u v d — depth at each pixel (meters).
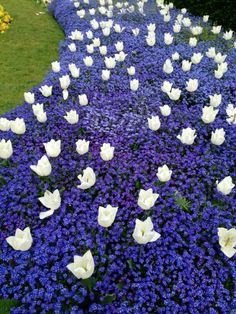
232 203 0.97
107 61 1.55
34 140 1.24
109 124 1.28
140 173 1.07
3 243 0.87
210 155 1.14
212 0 2.45
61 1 3.17
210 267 0.80
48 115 1.36
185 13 2.65
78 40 2.15
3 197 0.97
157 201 0.96
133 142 1.19
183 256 0.82
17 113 1.40
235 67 1.80
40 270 0.78
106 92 1.56
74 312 0.71
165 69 1.52
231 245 0.73
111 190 1.02
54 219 0.90
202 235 0.89
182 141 1.08
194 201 0.96
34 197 0.99
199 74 1.64
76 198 0.96
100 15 2.66
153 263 0.81
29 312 0.72
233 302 0.75
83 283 0.73
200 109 1.41
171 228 0.87
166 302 0.74
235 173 1.09
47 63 2.30
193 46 2.01
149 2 3.02
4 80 2.06
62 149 1.18
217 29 2.09
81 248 0.85
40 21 3.12
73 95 1.53
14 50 2.49
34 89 1.58
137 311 0.72
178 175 1.07
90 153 1.13
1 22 2.88
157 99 1.45
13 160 1.12
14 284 0.78
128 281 0.78
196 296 0.76
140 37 2.13
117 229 0.89
